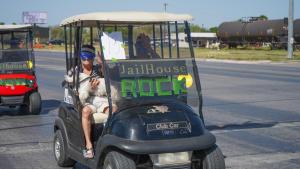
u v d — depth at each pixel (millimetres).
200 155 5543
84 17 6004
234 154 7602
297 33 50906
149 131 5211
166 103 5633
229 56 43781
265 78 21281
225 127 9891
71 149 6406
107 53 5844
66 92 6801
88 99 6230
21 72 11766
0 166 7000
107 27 6547
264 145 8242
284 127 9852
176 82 5969
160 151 5074
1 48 11695
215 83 19312
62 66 31891
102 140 5402
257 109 12258
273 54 46594
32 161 7277
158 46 6566
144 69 5902
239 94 15484
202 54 48531
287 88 17016
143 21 6164
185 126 5352
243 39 60844
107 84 5629
